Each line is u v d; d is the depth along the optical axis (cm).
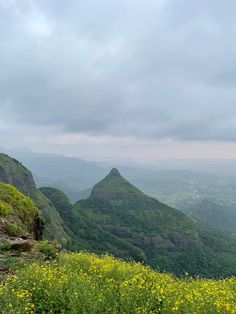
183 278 1480
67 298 1026
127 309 991
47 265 1415
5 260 1420
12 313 890
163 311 1020
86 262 1453
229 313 1011
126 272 1341
